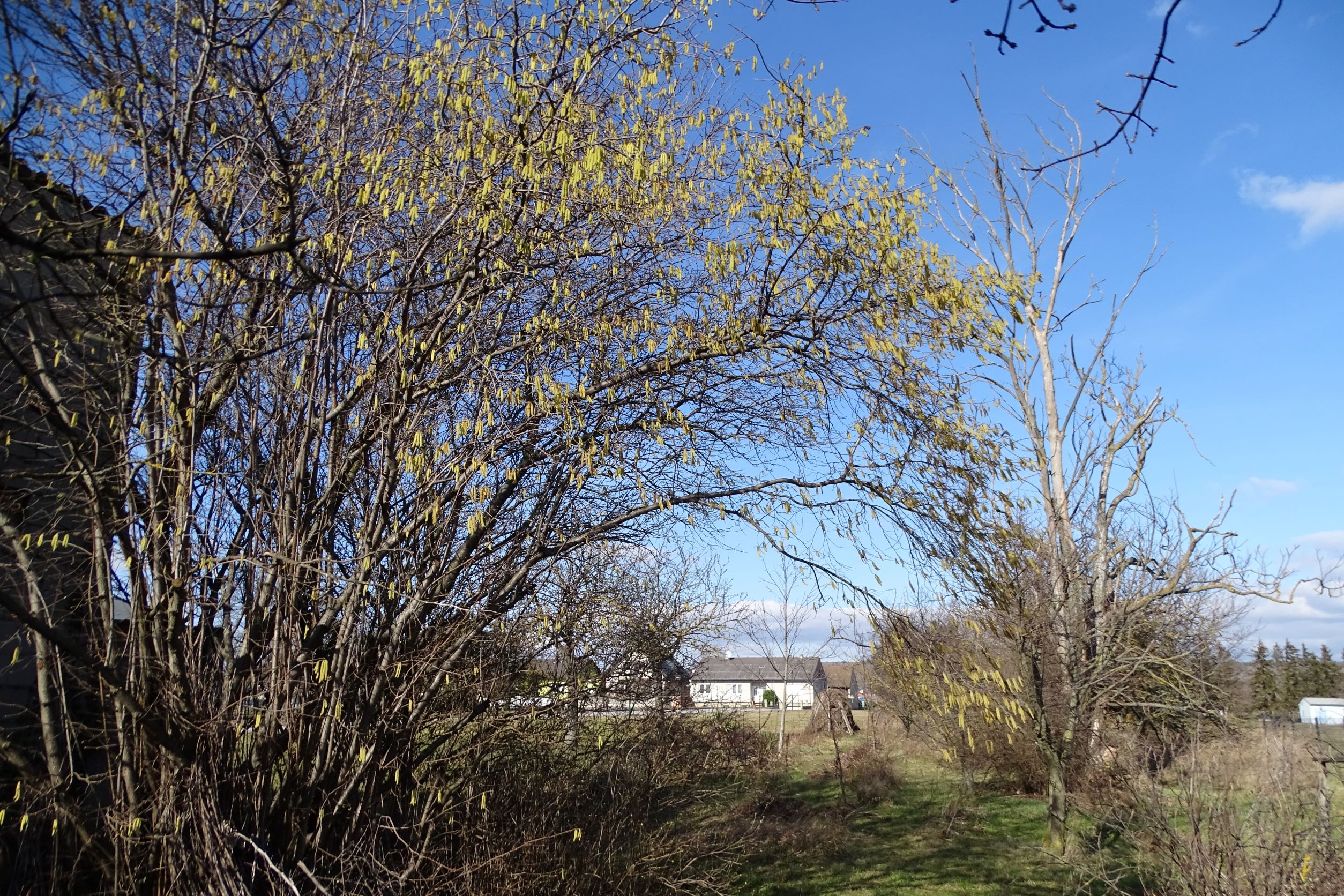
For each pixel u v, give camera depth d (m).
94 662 5.25
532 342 6.37
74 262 5.70
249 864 5.53
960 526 6.50
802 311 6.70
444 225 6.17
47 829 5.74
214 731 5.53
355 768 6.04
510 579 6.90
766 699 26.08
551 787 7.66
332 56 6.59
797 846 13.19
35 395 5.66
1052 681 13.98
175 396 5.89
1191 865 7.27
